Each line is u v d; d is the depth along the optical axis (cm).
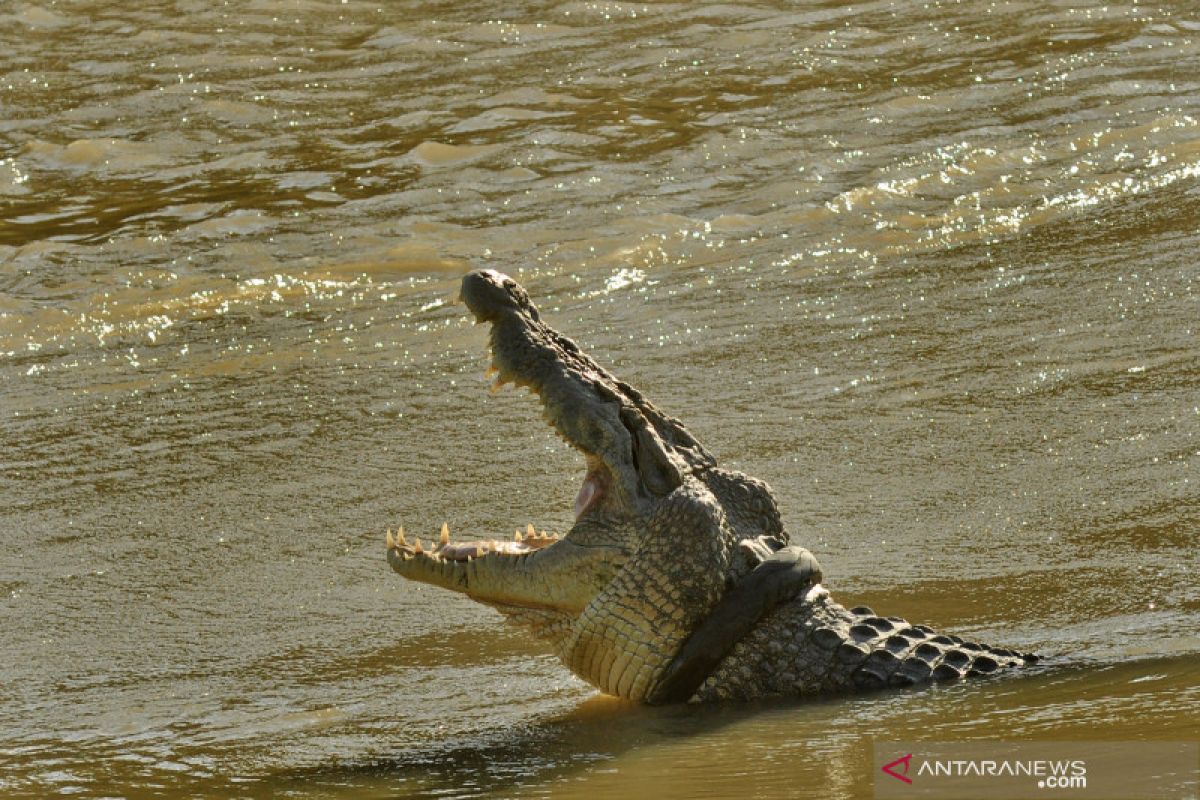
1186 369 3250
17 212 4538
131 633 2331
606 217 4353
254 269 4084
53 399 3356
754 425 3098
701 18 6181
